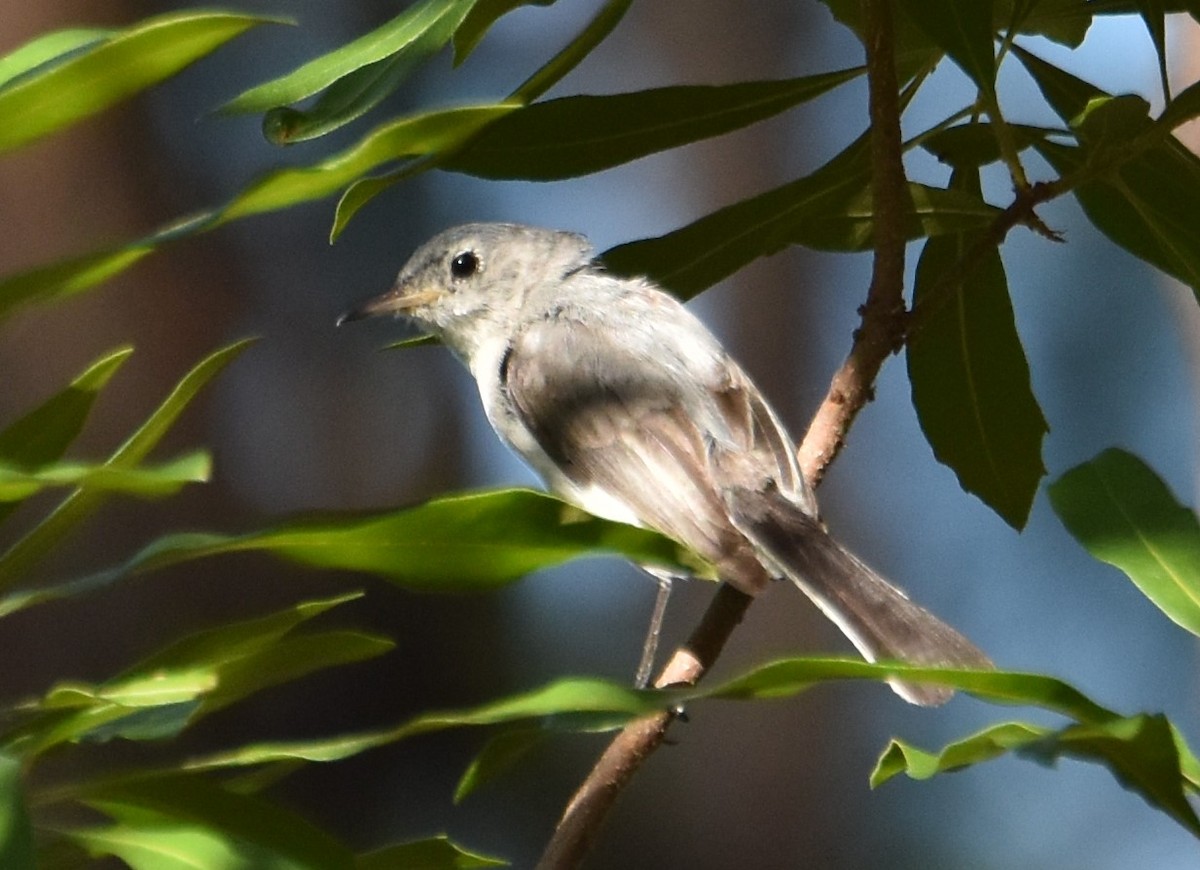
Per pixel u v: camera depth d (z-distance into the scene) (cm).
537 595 1310
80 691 407
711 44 1502
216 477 1273
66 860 427
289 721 1209
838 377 602
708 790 1356
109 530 1201
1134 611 1480
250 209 410
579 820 522
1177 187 603
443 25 491
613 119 592
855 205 643
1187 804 415
